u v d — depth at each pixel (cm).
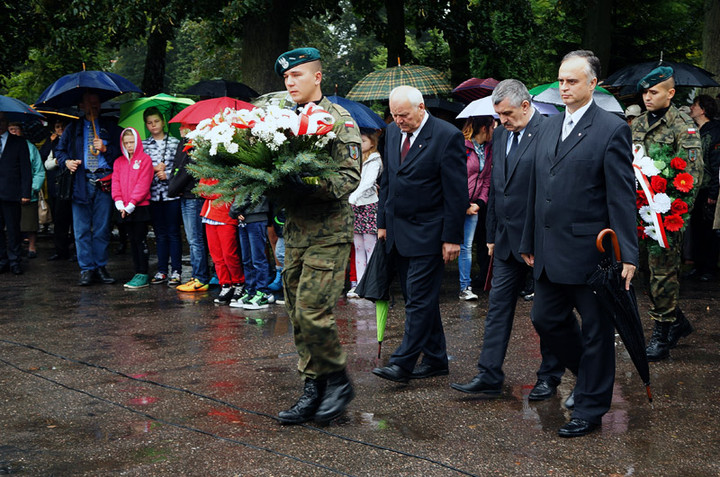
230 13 1327
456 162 500
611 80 966
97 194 922
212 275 984
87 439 411
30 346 623
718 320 702
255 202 401
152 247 1346
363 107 897
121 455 387
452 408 459
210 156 405
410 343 509
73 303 811
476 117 820
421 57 1916
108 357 586
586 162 412
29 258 1180
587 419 414
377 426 428
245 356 587
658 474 360
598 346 416
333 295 426
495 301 489
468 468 367
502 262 491
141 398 483
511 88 489
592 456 381
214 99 809
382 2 1892
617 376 526
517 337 639
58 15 1512
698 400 471
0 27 1645
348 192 415
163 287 912
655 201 551
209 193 402
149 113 903
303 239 427
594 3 1409
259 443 402
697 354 585
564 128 428
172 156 905
